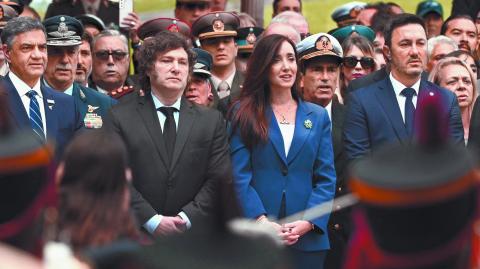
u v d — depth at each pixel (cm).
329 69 2009
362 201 657
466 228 647
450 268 653
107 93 2139
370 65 2220
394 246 651
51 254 808
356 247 682
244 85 1805
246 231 709
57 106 1792
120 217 952
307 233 1750
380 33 2566
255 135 1755
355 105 1858
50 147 764
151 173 1691
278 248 700
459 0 3011
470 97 2088
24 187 721
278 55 1783
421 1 3269
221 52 2270
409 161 647
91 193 950
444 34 2752
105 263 827
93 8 2708
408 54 1852
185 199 1702
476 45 2750
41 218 763
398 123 1841
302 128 1783
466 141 2086
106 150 960
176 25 2323
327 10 3184
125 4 2509
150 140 1703
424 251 646
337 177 1903
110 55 2205
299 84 1984
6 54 1781
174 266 686
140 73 1770
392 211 641
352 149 1841
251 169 1767
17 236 727
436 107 650
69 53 1981
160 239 721
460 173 631
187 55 1761
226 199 713
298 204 1758
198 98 2067
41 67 1778
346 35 2328
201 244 698
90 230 935
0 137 724
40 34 1783
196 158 1714
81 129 1819
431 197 632
